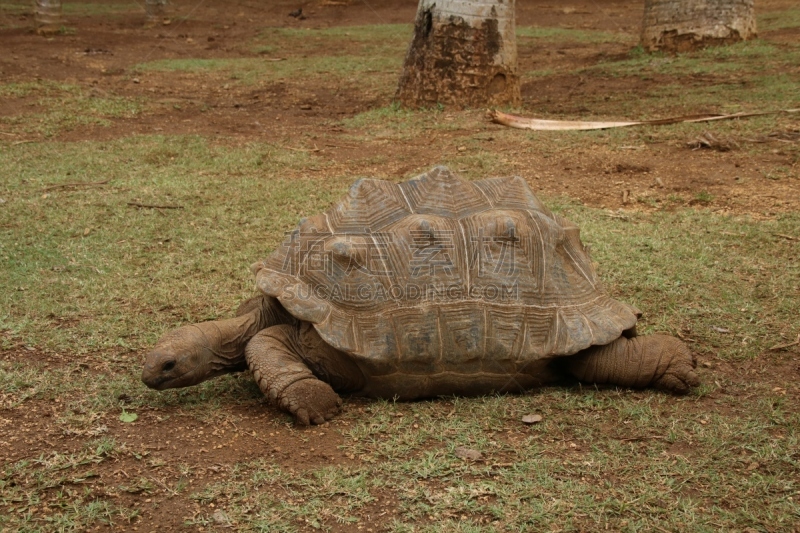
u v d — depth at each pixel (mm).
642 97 10516
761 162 7578
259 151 8523
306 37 18969
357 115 10328
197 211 6594
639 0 25250
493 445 3381
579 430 3500
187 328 3727
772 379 4004
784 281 5141
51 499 3033
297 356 3689
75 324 4641
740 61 11984
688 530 2822
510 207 3971
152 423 3588
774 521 2863
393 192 3930
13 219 6348
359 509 2973
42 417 3629
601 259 5516
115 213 6523
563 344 3662
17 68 13297
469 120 9586
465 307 3619
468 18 9969
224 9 24719
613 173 7535
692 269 5359
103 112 10328
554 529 2842
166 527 2883
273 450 3365
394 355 3562
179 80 13219
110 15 22812
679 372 3744
